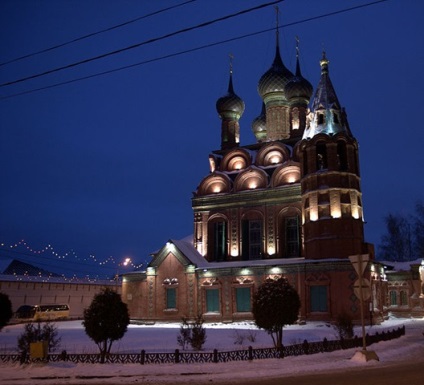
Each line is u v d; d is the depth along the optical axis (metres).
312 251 41.69
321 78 46.41
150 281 47.09
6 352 23.56
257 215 47.50
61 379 16.94
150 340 28.81
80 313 58.00
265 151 50.19
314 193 42.12
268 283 25.11
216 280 44.53
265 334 31.33
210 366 18.92
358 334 31.48
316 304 40.28
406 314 50.56
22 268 67.19
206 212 50.00
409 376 14.94
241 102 58.31
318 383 14.45
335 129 43.41
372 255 43.66
